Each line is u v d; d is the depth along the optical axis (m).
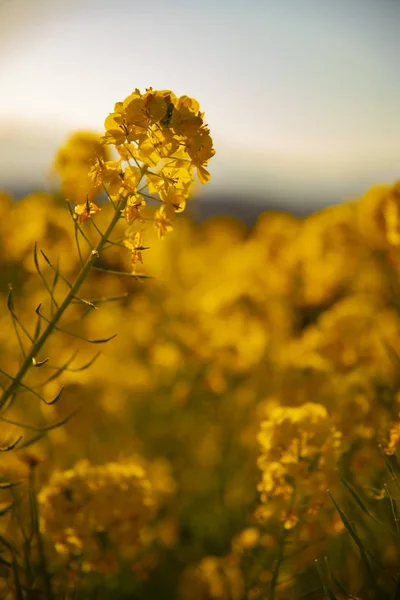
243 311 0.86
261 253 1.01
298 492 0.54
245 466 0.80
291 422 0.55
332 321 0.73
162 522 0.76
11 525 0.55
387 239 0.72
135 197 0.45
